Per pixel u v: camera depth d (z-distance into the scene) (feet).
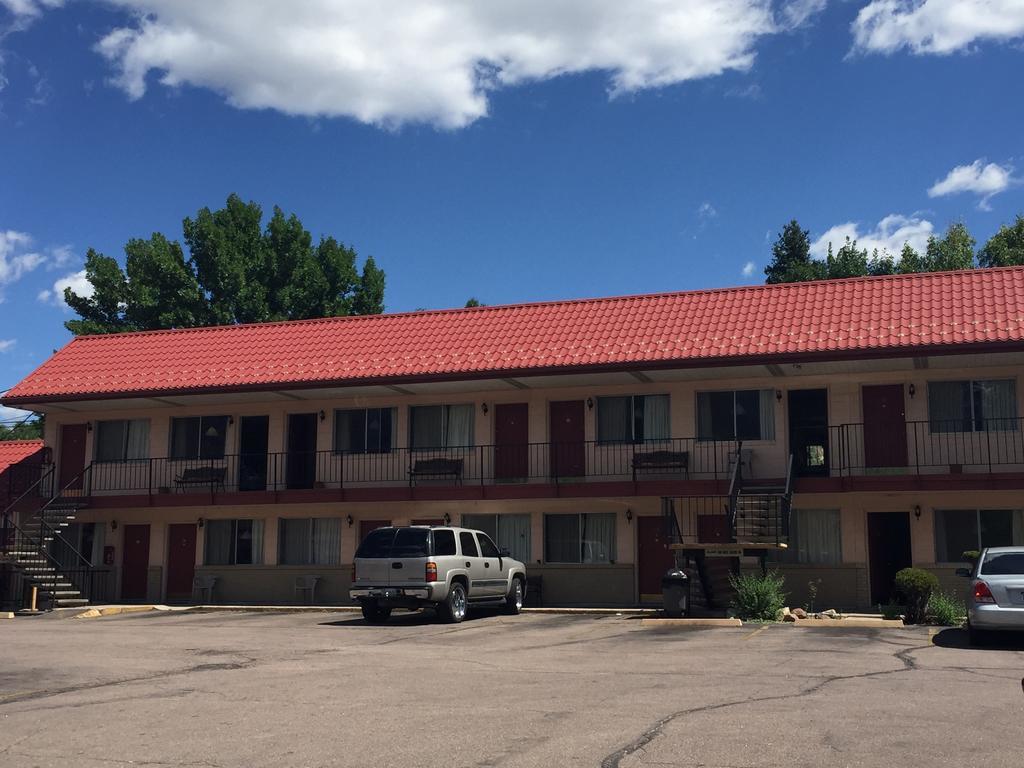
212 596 97.96
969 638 54.60
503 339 92.32
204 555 99.50
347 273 174.29
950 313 79.56
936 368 81.25
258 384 92.99
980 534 79.46
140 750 28.89
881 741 28.73
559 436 91.76
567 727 31.04
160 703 36.65
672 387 88.58
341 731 31.04
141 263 162.50
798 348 79.46
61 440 105.70
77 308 163.63
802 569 82.02
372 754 27.89
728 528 79.46
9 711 35.27
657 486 84.23
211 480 98.27
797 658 48.37
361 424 97.66
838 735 29.53
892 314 81.51
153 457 101.76
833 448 82.79
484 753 27.73
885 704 34.68
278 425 99.25
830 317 83.51
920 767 25.90
